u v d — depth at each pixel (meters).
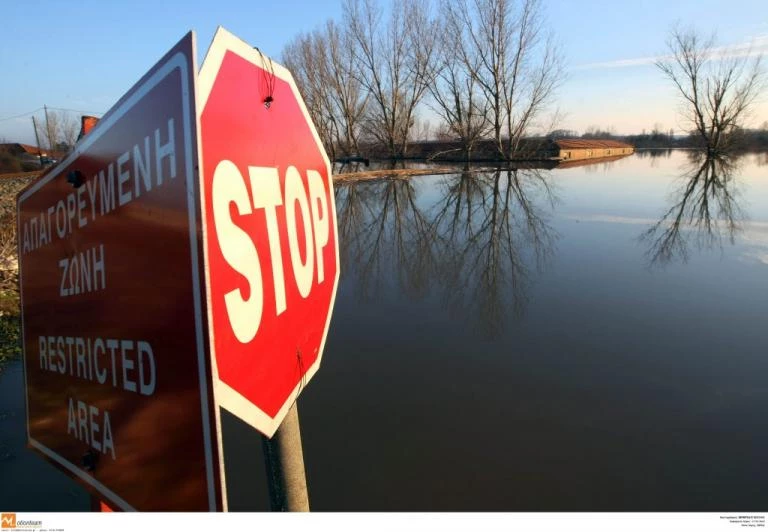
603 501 2.97
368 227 12.49
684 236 10.43
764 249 9.19
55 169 1.12
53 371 1.16
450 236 11.15
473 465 3.31
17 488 3.13
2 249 8.54
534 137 38.06
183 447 0.77
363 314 6.30
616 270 8.00
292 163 1.10
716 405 3.99
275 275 0.96
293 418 1.04
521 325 5.79
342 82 35.62
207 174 0.75
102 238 0.95
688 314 6.00
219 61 0.81
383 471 3.28
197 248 0.72
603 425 3.75
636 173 27.17
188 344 0.75
